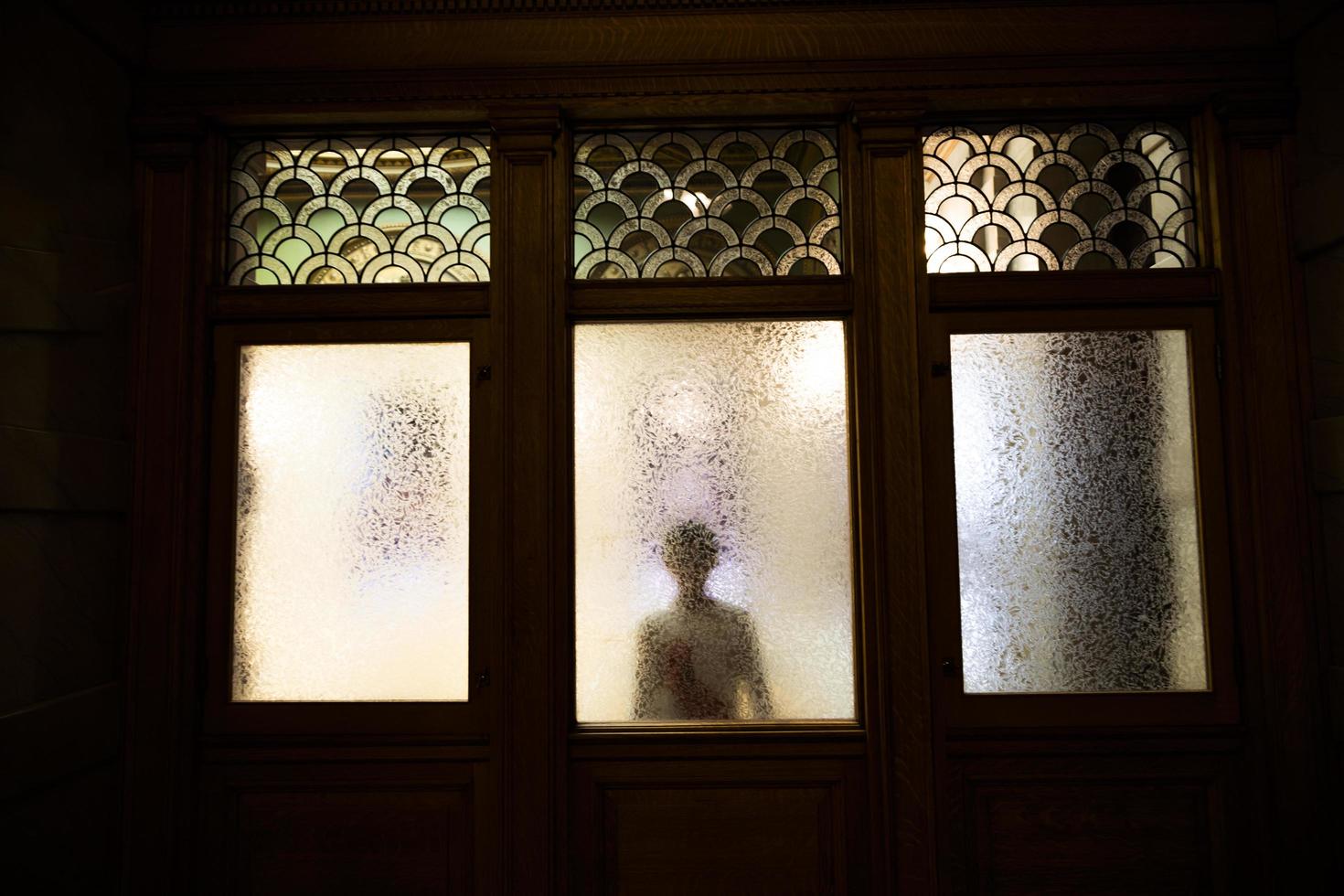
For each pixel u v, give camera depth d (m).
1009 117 2.49
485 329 2.43
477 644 2.36
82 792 2.17
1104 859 2.29
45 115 2.10
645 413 2.46
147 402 2.38
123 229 2.38
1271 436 2.32
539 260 2.39
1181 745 2.29
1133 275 2.41
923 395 2.38
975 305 2.41
